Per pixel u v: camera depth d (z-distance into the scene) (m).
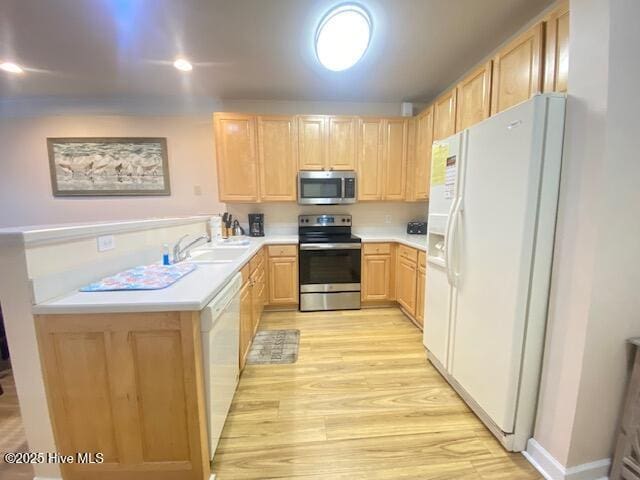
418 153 3.22
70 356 1.09
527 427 1.39
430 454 1.39
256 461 1.35
